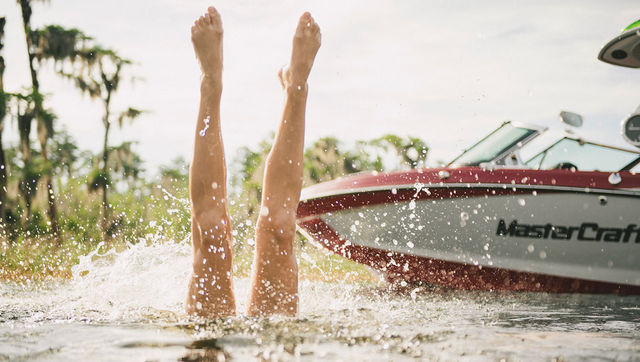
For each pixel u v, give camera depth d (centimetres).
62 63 1903
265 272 227
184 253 390
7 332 188
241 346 162
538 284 480
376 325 201
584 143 513
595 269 474
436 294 425
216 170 229
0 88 1712
